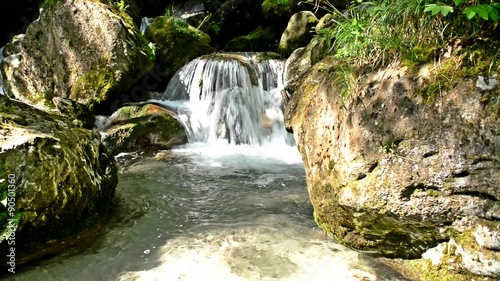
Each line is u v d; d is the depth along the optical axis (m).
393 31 2.70
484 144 2.08
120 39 5.95
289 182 4.49
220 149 5.90
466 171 2.10
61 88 6.41
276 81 6.66
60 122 3.50
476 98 2.16
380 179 2.36
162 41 7.27
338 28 3.33
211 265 2.79
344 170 2.58
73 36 6.20
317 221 3.17
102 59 6.01
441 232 2.22
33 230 2.71
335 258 2.78
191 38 7.49
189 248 3.03
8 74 7.09
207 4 9.16
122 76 5.97
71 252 2.98
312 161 3.02
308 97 3.36
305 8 7.80
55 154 2.90
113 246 3.07
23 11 9.00
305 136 3.13
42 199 2.69
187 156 5.53
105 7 6.43
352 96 2.71
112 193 3.71
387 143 2.39
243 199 3.99
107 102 6.10
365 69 2.77
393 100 2.46
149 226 3.41
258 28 8.74
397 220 2.31
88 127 5.71
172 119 5.88
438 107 2.27
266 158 5.47
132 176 4.69
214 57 6.94
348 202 2.50
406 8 2.54
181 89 6.92
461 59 2.29
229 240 3.13
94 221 3.31
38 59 6.66
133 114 5.82
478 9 1.96
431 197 2.18
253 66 6.73
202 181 4.54
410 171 2.26
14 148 2.71
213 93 6.55
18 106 3.39
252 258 2.86
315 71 3.59
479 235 2.06
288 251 2.92
